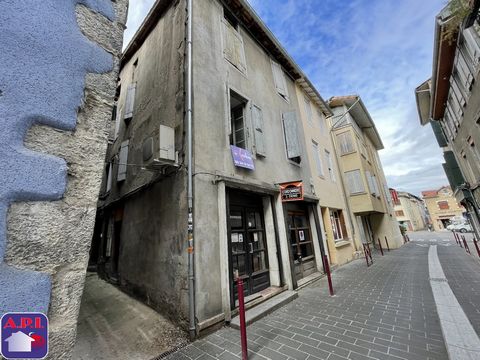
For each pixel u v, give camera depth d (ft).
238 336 11.71
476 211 42.01
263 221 20.17
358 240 39.60
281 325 12.78
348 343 10.44
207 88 16.99
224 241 14.28
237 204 17.75
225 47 20.33
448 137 40.83
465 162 35.37
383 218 54.60
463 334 10.39
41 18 4.29
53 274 3.62
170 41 20.39
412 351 9.53
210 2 20.24
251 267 17.51
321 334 11.44
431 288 18.39
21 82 3.80
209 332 12.19
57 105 4.14
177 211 14.44
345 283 21.45
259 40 27.14
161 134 14.28
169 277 14.23
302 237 25.14
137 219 19.80
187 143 14.60
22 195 3.48
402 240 66.59
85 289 23.11
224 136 17.29
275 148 23.58
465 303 14.65
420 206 180.75
